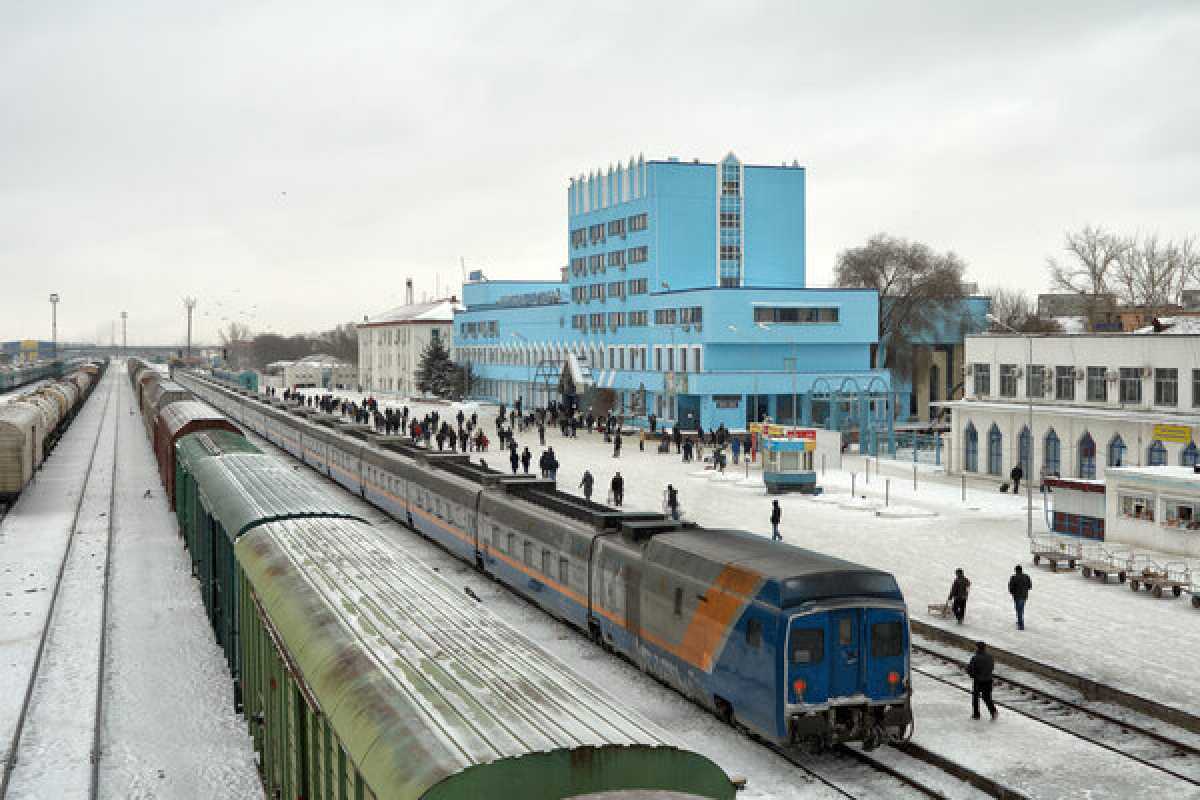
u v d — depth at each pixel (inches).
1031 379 1866.4
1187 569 1087.6
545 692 374.3
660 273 3373.5
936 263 3663.9
